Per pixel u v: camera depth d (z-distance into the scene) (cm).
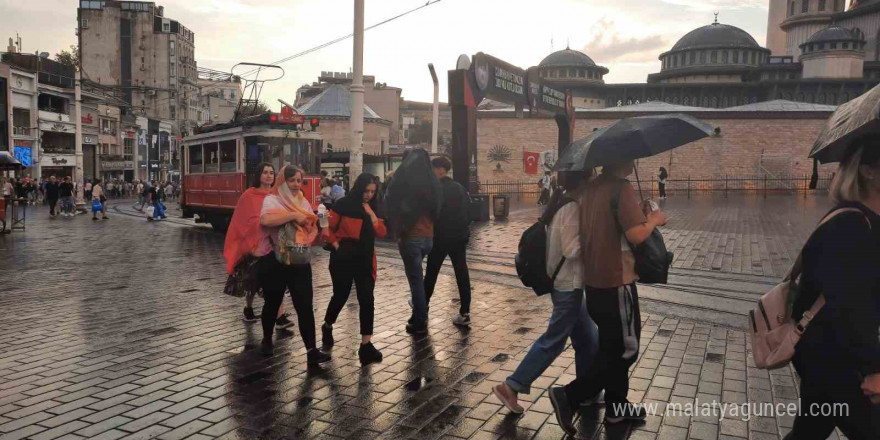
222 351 561
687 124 350
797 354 240
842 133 220
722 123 4069
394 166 3238
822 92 5903
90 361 529
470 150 1800
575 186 394
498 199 2016
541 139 4084
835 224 220
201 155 1919
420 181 589
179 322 673
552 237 388
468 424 390
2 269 1060
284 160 1662
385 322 664
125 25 8631
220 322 673
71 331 634
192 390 457
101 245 1449
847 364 224
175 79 8875
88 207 3422
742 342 577
